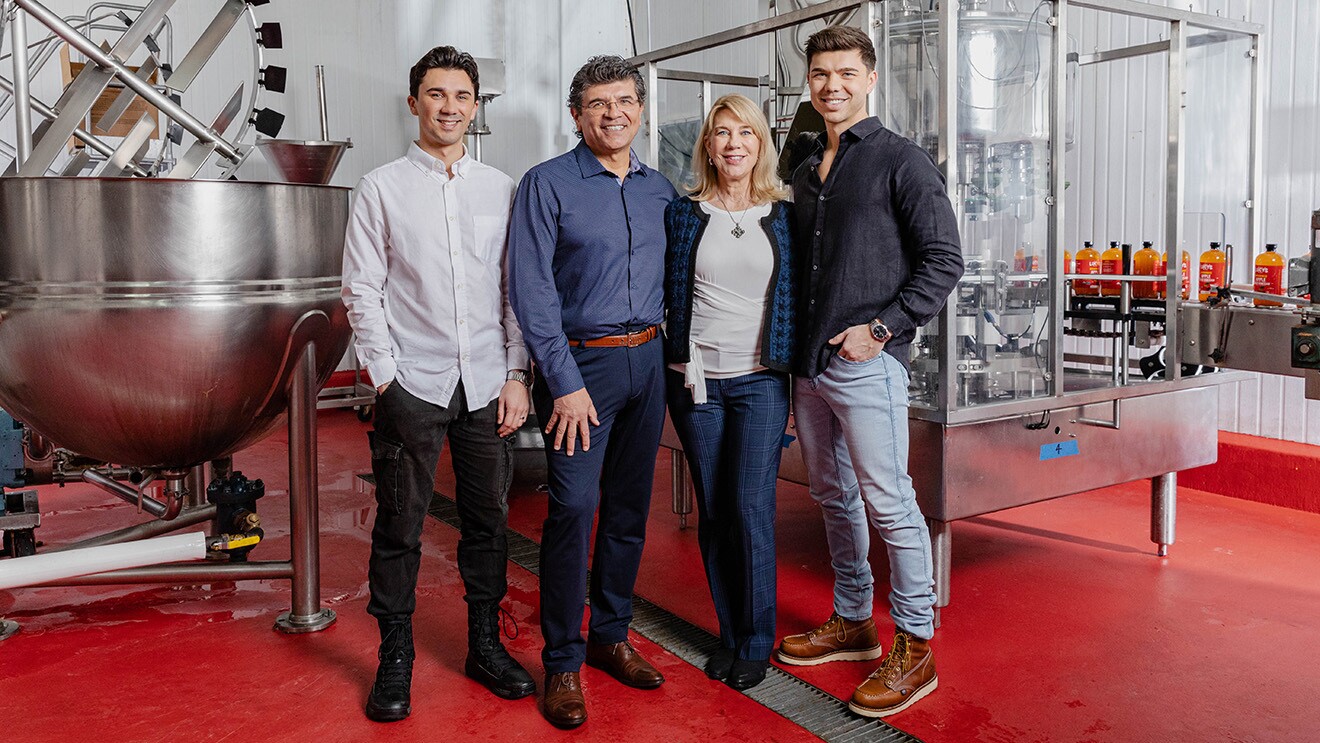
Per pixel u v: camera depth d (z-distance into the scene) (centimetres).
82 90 289
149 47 385
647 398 239
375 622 304
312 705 248
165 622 305
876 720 235
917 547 239
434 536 395
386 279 239
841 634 269
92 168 398
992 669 262
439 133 234
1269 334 316
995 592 320
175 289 258
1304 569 339
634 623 298
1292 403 431
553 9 723
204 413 279
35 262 256
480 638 257
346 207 302
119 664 273
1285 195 425
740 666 254
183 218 255
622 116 226
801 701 246
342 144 479
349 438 600
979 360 292
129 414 272
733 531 254
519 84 721
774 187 245
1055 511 418
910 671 241
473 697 251
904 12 292
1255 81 365
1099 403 318
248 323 267
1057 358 302
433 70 231
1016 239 297
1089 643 278
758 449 244
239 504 344
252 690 256
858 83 236
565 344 229
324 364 299
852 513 257
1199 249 375
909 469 294
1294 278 331
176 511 337
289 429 292
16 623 299
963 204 286
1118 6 313
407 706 240
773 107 363
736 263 238
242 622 305
